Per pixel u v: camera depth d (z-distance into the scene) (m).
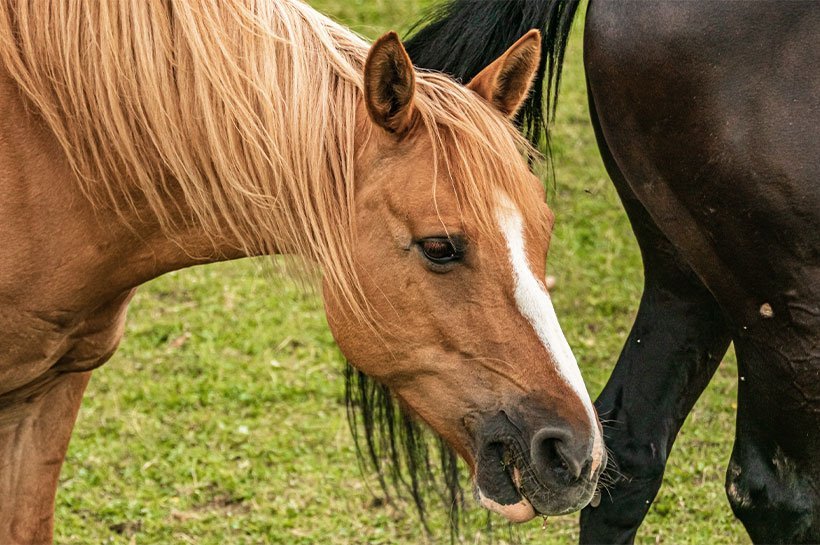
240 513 6.56
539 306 3.90
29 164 4.16
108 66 4.07
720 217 4.12
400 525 6.43
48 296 4.32
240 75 4.07
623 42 4.19
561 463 3.91
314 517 6.50
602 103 4.40
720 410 7.51
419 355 4.07
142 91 4.09
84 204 4.25
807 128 3.86
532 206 3.91
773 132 3.90
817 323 4.01
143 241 4.42
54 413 4.85
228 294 9.06
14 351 4.39
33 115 4.16
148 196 4.21
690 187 4.17
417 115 3.96
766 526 4.43
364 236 4.03
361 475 6.25
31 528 4.88
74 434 7.28
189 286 9.17
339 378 7.99
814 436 4.19
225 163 4.09
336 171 4.05
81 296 4.40
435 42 5.05
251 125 4.06
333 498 6.67
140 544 6.23
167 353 8.25
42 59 4.11
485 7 4.95
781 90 3.89
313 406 7.61
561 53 4.88
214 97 4.07
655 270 4.99
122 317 4.77
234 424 7.39
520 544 5.97
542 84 4.96
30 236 4.20
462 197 3.85
